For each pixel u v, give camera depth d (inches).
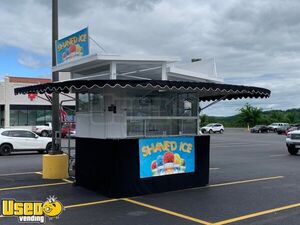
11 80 1899.6
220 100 491.5
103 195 387.5
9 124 1775.3
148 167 393.7
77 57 422.0
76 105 450.3
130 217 307.0
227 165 665.0
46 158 490.6
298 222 295.6
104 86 343.0
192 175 430.3
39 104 1852.9
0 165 648.4
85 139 422.3
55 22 498.3
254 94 461.1
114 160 376.2
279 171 582.2
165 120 419.5
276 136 2044.8
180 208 336.5
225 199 373.7
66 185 442.0
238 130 3031.5
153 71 423.5
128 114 396.8
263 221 297.9
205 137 442.3
